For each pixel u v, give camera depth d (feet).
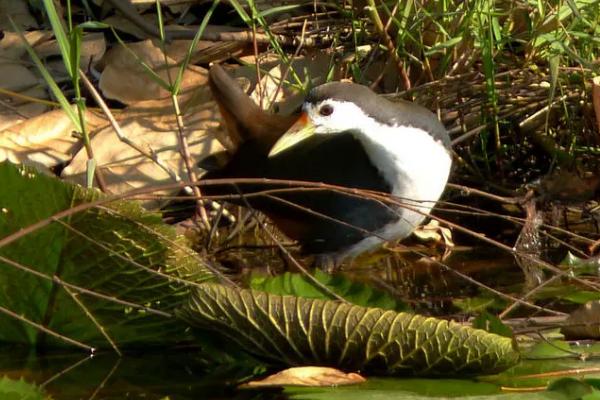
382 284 27.94
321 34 35.60
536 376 20.74
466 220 31.89
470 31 31.60
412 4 32.68
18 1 36.83
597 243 28.99
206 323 21.89
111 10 36.88
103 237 22.27
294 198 28.45
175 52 35.04
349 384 20.54
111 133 31.58
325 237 28.35
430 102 32.53
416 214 28.43
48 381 21.76
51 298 23.18
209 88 32.65
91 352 23.76
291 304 21.06
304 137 28.17
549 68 32.12
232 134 30.40
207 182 21.07
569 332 23.17
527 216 30.81
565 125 32.71
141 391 21.15
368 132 27.86
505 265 29.14
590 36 30.40
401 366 20.94
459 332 20.30
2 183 21.95
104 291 22.93
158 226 22.02
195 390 21.07
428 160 27.96
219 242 30.99
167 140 31.68
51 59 35.04
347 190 23.07
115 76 33.96
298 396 19.53
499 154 32.19
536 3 31.48
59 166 31.19
